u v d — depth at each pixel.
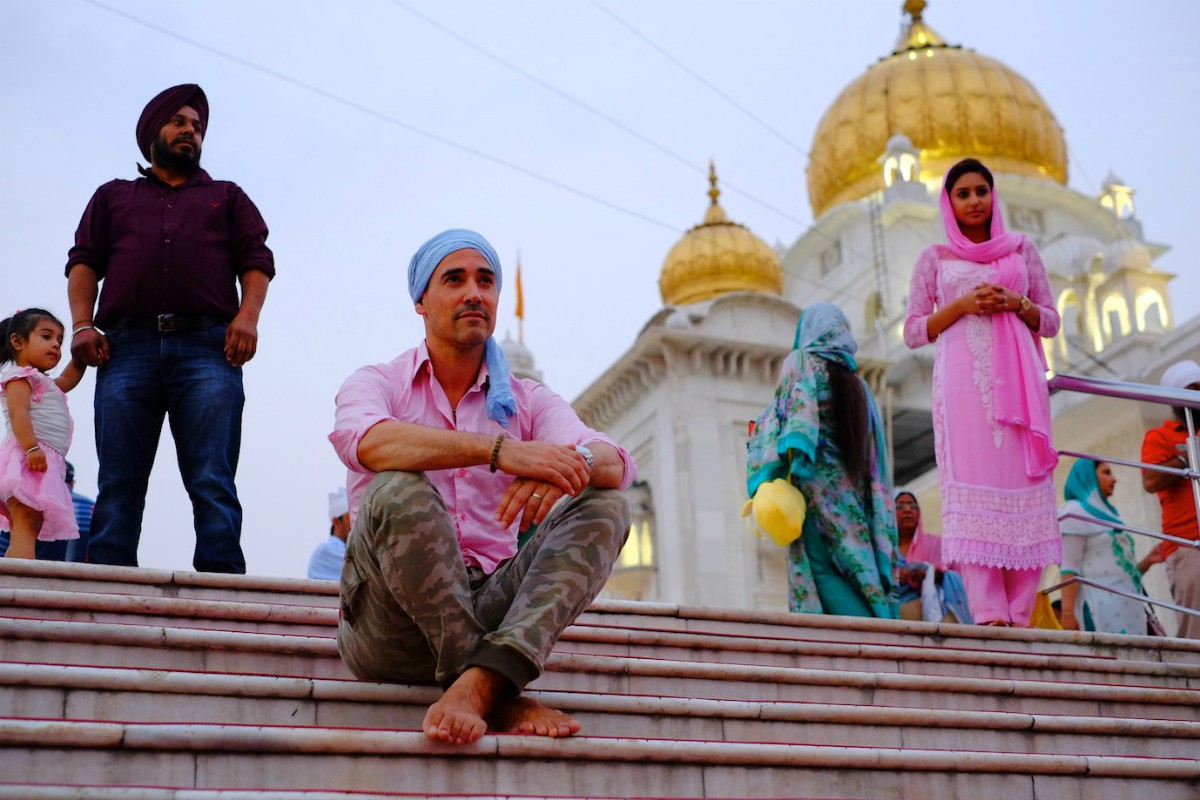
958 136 31.38
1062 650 5.70
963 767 3.81
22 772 2.94
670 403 23.84
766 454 6.70
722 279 30.00
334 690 3.56
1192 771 4.10
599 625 4.91
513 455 3.59
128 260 5.68
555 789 3.34
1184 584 7.26
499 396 3.96
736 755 3.54
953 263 6.66
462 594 3.49
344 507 8.59
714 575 22.62
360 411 3.75
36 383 6.16
